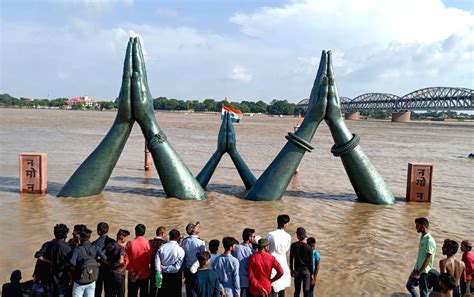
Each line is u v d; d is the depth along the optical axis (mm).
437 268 11344
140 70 17156
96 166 17656
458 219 16500
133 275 8062
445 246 8242
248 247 7902
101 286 8047
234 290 7336
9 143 37344
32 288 7676
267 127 86688
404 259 11898
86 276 7277
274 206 17266
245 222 14844
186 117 134625
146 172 24578
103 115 128125
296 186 22047
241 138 54406
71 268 7406
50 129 57500
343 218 15961
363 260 11727
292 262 8633
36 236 12539
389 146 51188
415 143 58375
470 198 20859
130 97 17125
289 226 14680
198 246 8008
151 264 8234
